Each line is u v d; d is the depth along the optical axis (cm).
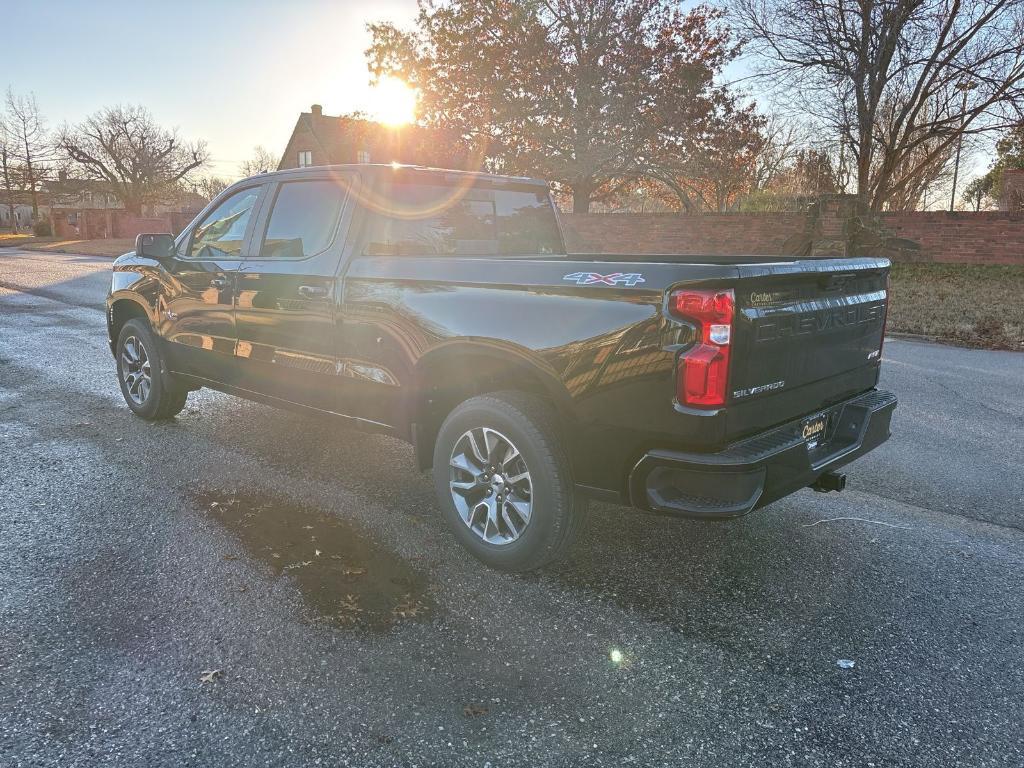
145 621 287
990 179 3341
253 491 428
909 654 277
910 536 384
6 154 6316
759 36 1750
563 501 312
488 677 257
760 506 293
